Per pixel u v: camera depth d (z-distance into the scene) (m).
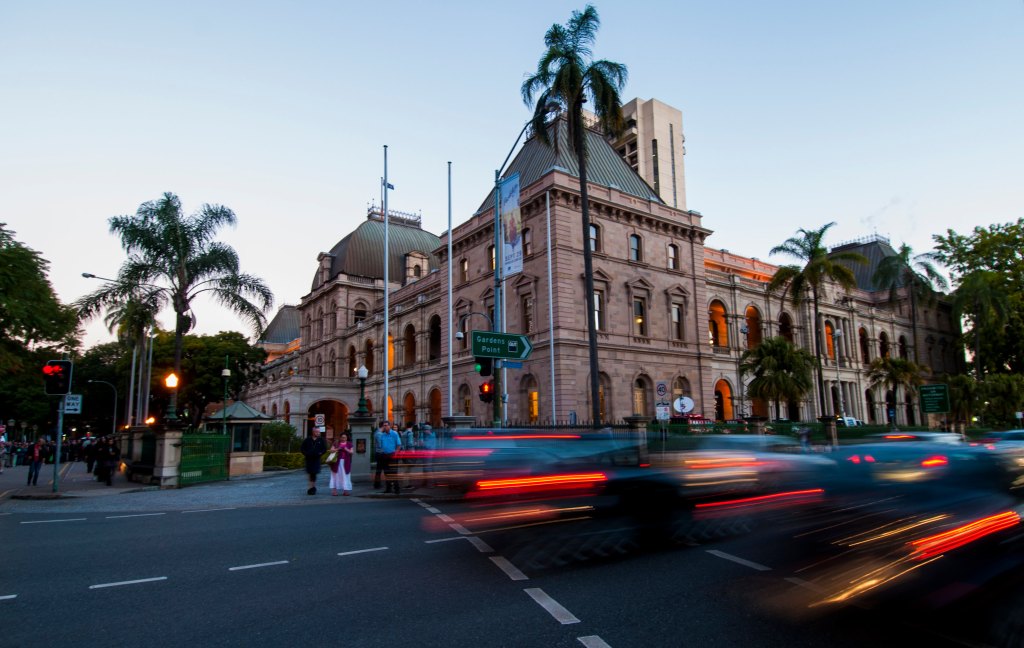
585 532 9.14
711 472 9.99
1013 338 61.06
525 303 41.69
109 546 10.45
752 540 10.13
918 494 8.76
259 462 30.34
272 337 112.12
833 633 5.85
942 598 6.52
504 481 9.52
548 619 6.39
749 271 64.12
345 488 18.17
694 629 6.04
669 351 42.81
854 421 51.03
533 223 41.22
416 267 77.31
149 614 6.76
